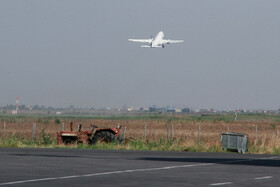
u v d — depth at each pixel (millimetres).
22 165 61188
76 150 89125
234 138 99562
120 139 102125
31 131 163750
